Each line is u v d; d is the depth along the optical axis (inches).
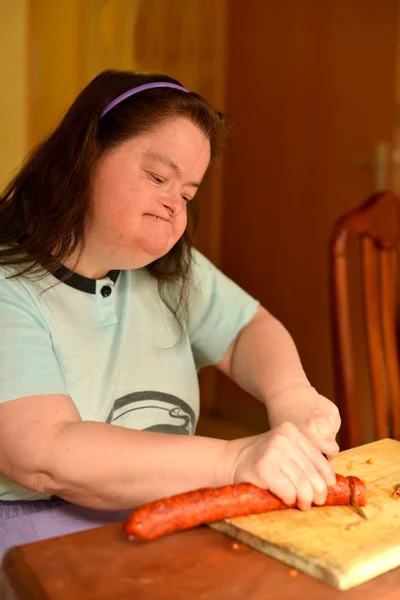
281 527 30.2
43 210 40.8
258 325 49.6
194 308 50.0
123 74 41.1
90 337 42.9
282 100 115.6
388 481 36.6
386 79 100.0
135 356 45.1
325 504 32.6
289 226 116.6
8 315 38.8
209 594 25.7
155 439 33.8
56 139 40.8
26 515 38.6
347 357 61.2
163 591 25.8
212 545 29.4
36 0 132.2
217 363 50.8
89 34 136.6
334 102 107.7
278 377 45.0
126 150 37.8
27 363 36.2
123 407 44.3
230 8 122.3
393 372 65.0
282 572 27.7
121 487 33.0
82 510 39.3
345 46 105.3
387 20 99.0
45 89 136.3
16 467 33.9
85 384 42.4
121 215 38.4
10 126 122.8
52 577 26.2
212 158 43.9
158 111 38.0
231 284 51.6
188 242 48.1
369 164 102.9
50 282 41.9
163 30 132.3
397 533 30.2
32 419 34.1
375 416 63.1
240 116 122.7
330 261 61.8
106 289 43.8
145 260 40.4
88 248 41.3
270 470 31.8
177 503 29.7
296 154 114.3
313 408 41.4
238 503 30.6
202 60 127.4
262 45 117.8
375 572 27.7
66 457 32.9
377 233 64.0
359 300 104.2
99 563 27.4
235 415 127.7
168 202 38.5
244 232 124.6
